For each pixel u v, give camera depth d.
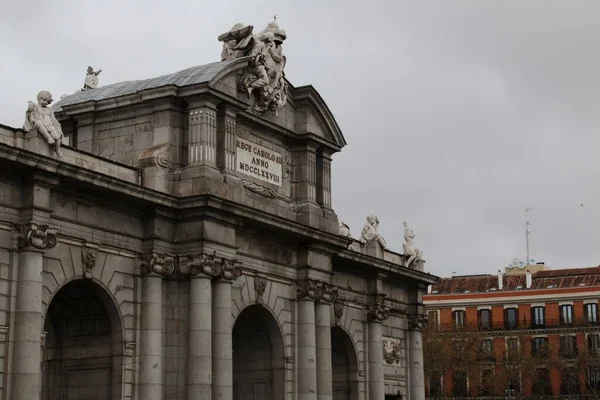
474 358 113.62
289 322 57.75
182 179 51.22
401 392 71.31
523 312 125.44
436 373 114.31
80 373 49.28
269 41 56.91
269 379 57.22
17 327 42.69
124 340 48.28
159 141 51.81
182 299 50.44
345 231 66.06
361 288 67.31
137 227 49.62
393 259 71.81
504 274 138.00
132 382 48.41
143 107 52.56
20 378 42.19
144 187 48.25
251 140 56.28
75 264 46.25
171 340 50.09
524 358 116.25
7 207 43.19
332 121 61.44
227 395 50.31
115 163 49.25
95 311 49.00
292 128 59.84
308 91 59.72
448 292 132.25
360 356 66.50
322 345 59.03
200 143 51.56
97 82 59.72
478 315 127.44
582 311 122.94
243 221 52.81
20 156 42.38
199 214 50.22
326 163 61.53
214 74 52.19
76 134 54.62
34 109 44.72
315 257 59.06
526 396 120.06
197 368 49.22
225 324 50.81
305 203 59.19
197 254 50.16
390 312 70.75
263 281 55.66
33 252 43.28
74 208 46.44
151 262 49.16
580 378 118.38
